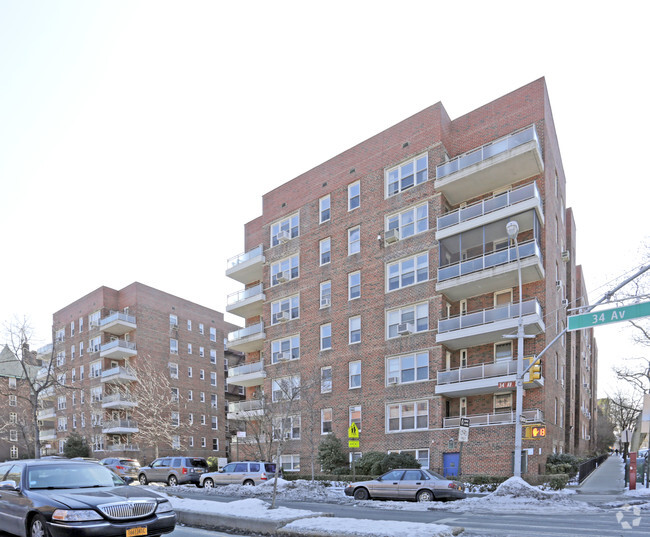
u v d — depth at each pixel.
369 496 18.70
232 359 65.62
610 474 30.83
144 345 52.78
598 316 16.12
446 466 25.27
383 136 31.84
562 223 33.06
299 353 33.81
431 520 12.58
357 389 29.77
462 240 27.27
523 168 26.23
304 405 31.48
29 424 56.16
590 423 59.31
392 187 30.88
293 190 36.88
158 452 50.06
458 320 26.08
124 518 7.56
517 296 26.38
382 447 27.84
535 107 26.91
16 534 8.15
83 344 56.44
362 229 31.77
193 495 20.69
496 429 24.19
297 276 35.41
